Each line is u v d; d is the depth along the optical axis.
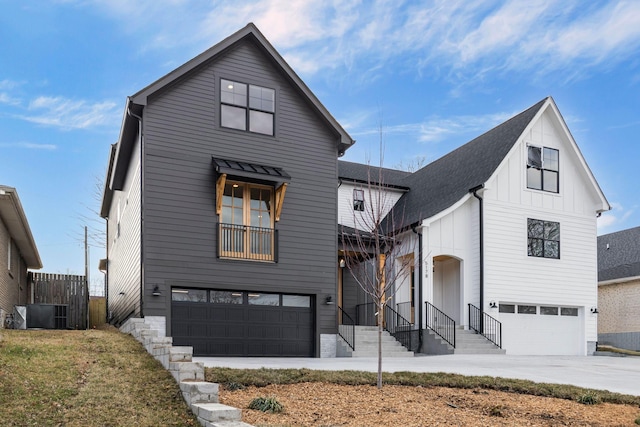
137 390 7.80
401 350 16.88
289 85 16.30
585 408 8.20
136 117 14.51
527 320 19.88
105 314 21.91
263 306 15.22
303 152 16.19
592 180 21.33
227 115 15.34
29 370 8.09
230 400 7.56
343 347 16.06
